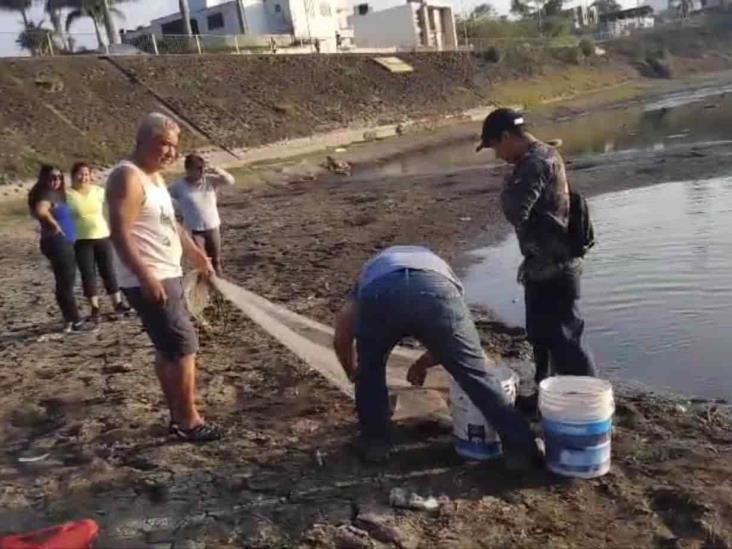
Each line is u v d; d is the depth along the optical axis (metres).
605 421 4.35
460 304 4.45
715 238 11.07
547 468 4.49
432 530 3.98
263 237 15.32
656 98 51.94
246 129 37.22
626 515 4.06
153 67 39.16
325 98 43.94
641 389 6.22
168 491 4.53
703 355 6.89
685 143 24.06
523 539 3.88
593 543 3.84
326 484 4.51
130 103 35.59
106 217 4.82
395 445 4.89
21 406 6.11
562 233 4.95
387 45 68.06
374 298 4.44
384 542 3.90
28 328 8.88
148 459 4.94
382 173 27.91
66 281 8.46
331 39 62.25
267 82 42.69
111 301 9.70
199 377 6.53
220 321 8.05
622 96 56.00
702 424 5.34
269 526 4.11
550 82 59.50
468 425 4.59
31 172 27.34
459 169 25.80
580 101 54.16
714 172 17.28
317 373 6.43
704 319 7.78
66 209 8.52
